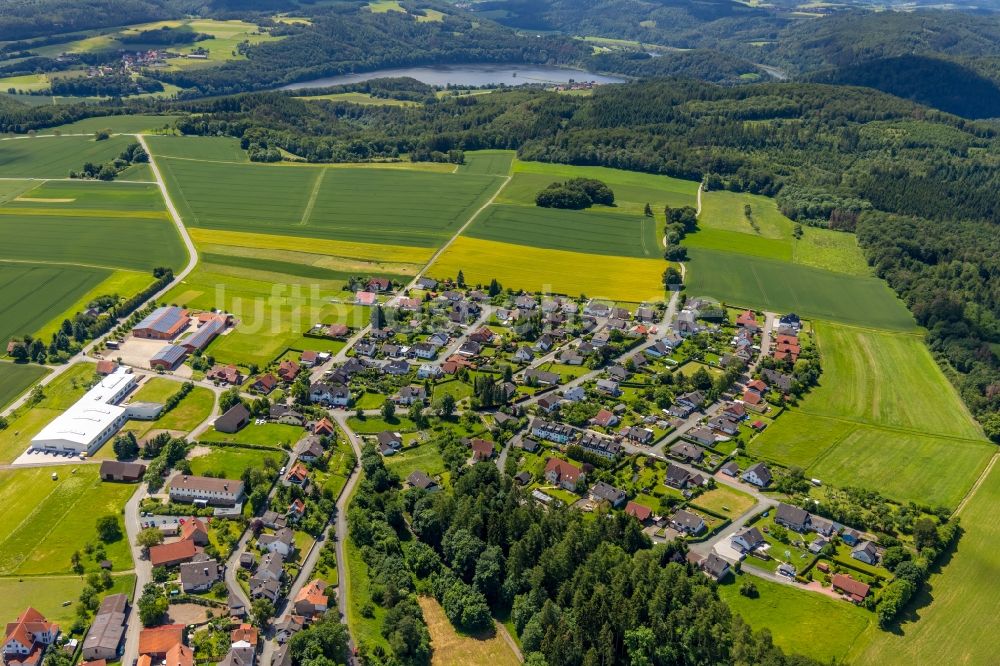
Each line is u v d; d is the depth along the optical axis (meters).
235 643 151.88
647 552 173.25
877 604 169.62
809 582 177.00
